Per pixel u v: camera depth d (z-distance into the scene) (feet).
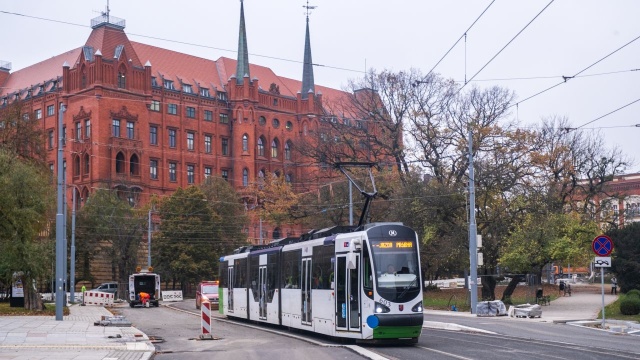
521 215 160.86
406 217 171.01
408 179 179.93
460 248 162.20
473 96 184.44
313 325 85.76
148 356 63.36
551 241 149.18
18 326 103.35
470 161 135.23
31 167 150.20
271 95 371.56
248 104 359.05
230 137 361.10
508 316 127.44
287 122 377.50
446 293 198.18
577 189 238.68
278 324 100.89
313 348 72.08
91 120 309.83
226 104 362.94
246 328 107.34
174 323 123.44
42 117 333.62
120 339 81.46
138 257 278.67
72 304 215.10
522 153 176.76
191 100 348.79
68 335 87.15
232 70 381.19
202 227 277.44
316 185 242.78
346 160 216.13
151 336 90.58
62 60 347.56
